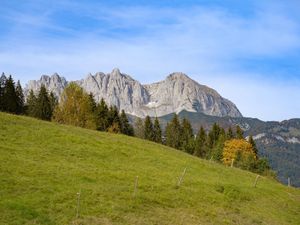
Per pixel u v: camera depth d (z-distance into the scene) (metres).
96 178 41.41
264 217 43.69
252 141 154.88
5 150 44.22
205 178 54.06
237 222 39.34
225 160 128.88
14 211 29.61
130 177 44.69
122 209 34.75
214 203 42.97
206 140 171.12
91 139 59.12
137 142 68.44
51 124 64.50
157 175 48.88
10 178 35.38
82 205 33.38
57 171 40.66
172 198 40.62
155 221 34.16
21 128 55.06
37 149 47.88
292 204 53.38
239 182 57.81
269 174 113.56
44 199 32.66
